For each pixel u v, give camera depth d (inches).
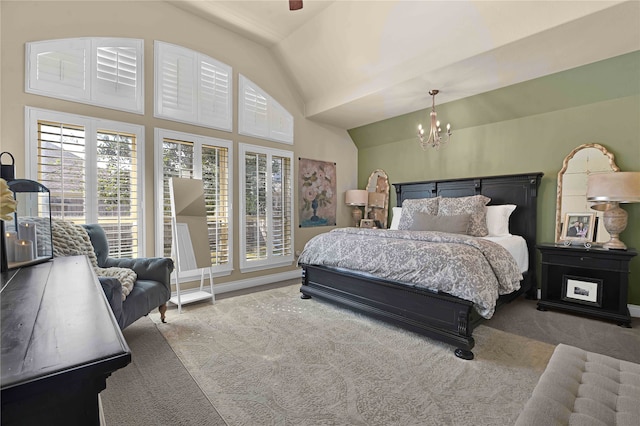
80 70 114.7
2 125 99.7
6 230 59.6
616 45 109.3
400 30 129.0
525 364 82.9
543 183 148.4
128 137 126.0
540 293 138.3
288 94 184.4
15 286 42.0
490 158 165.9
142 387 72.0
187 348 91.7
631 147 124.8
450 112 171.6
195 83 144.6
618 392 39.2
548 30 100.6
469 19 114.0
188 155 142.4
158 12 133.7
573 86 132.3
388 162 211.5
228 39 156.7
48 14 108.1
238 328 106.7
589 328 108.8
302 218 191.9
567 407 36.6
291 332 103.2
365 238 122.1
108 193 119.7
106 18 120.5
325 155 205.9
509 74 133.2
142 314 94.1
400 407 64.9
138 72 128.0
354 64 153.3
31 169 104.0
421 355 87.5
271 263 174.2
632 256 110.1
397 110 179.9
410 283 99.0
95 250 103.4
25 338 24.4
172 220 130.1
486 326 110.7
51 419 21.1
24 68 103.3
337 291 125.2
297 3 83.7
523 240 143.7
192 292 141.6
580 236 134.0
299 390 71.0
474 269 89.3
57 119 109.0
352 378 75.9
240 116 161.3
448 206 156.5
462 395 69.1
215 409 64.3
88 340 24.3
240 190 161.0
